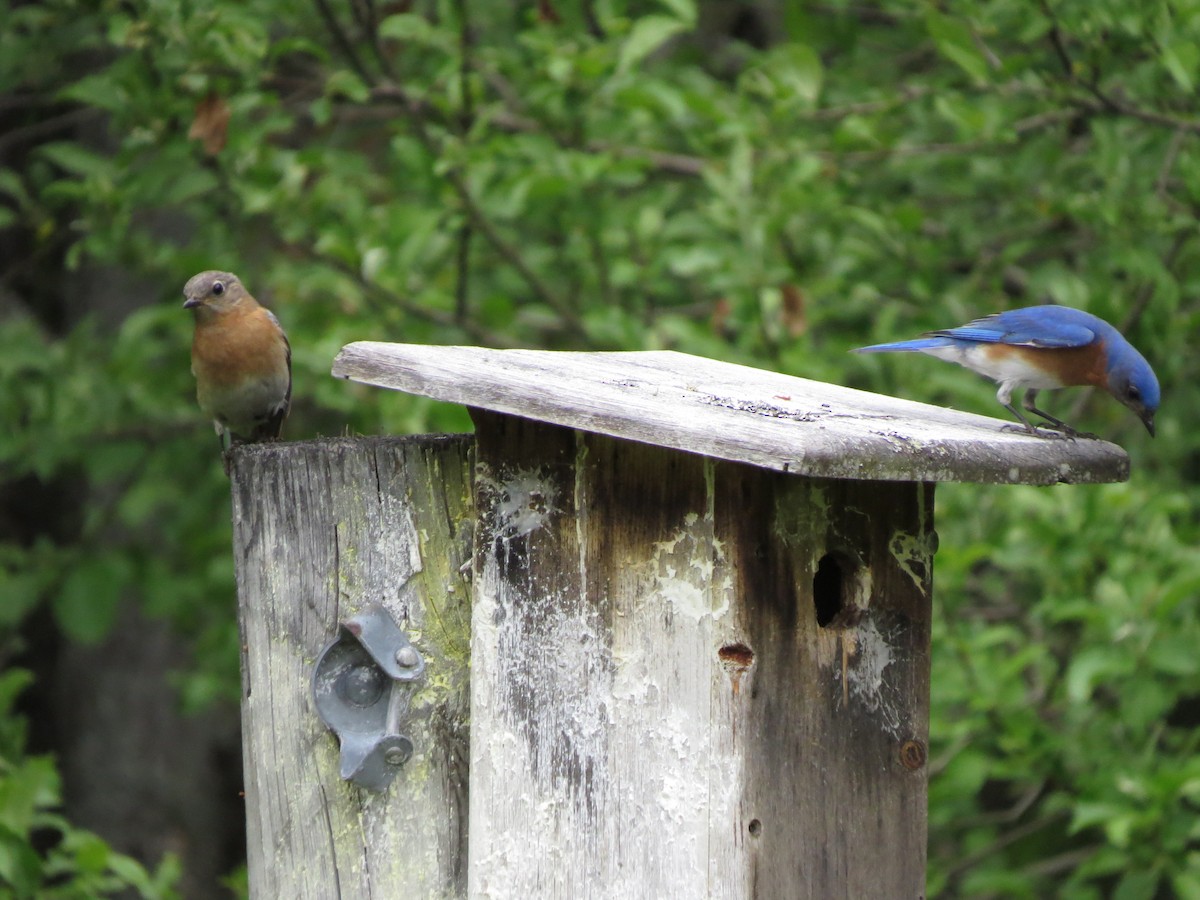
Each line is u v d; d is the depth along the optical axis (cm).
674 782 626
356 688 681
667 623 627
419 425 1098
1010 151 1207
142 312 1202
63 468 1452
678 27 1059
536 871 652
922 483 667
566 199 1248
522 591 656
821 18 1332
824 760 640
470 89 1161
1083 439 668
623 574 637
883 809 656
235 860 1549
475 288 1375
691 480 620
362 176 1270
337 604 684
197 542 1319
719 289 1166
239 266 1235
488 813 661
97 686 1523
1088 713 1076
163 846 1510
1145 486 1123
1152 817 945
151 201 1148
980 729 1073
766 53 1251
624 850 636
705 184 1312
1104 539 1023
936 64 1327
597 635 643
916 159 1262
